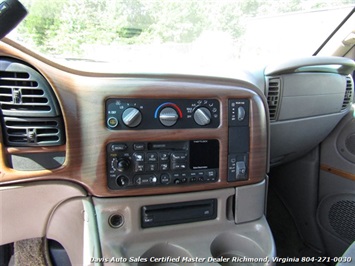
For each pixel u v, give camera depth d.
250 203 0.92
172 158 0.82
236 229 0.92
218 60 1.36
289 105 1.21
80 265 0.86
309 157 1.55
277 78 1.16
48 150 0.77
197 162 0.85
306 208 1.59
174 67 1.03
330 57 1.21
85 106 0.77
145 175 0.81
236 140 0.88
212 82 0.84
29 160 0.77
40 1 1.01
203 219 0.88
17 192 0.79
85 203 0.81
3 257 1.10
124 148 0.79
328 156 1.48
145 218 0.83
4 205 0.80
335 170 1.45
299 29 1.43
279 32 1.43
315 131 1.35
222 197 0.89
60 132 0.76
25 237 0.86
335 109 1.35
